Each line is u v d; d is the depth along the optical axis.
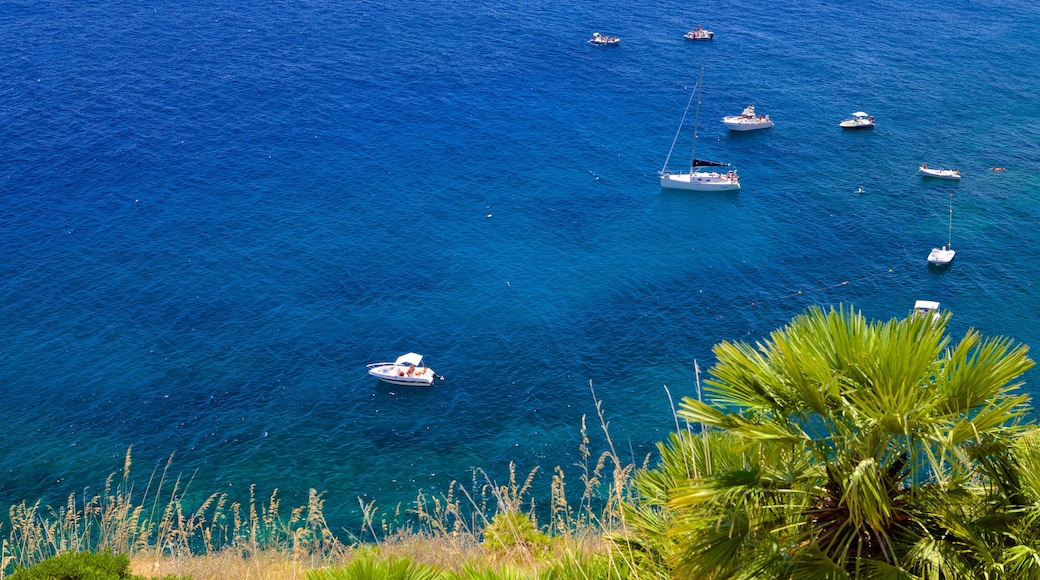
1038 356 63.66
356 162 92.75
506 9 139.62
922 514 8.33
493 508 47.12
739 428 8.21
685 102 109.00
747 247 79.12
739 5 144.25
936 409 8.08
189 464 51.34
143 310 67.25
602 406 57.28
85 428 54.38
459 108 105.75
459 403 57.31
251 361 61.56
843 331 8.28
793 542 8.16
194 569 17.66
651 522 9.52
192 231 78.94
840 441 8.21
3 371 59.56
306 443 53.41
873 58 122.94
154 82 108.44
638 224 83.12
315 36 126.00
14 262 72.62
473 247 78.38
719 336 66.00
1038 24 137.50
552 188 89.25
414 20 133.75
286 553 18.47
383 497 48.75
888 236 80.50
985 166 94.06
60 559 14.04
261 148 94.44
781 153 97.00
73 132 94.94
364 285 71.88
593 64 119.44
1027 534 8.13
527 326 66.62
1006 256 76.81
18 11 129.75
